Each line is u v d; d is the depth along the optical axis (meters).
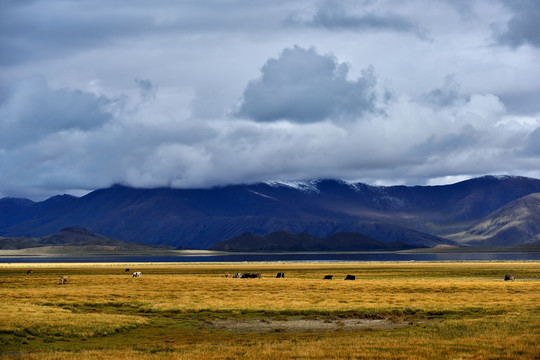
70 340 49.25
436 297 81.88
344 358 38.62
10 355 41.38
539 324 53.03
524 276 158.50
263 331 55.72
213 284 117.56
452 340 45.28
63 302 77.00
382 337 48.62
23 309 63.56
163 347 45.59
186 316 65.81
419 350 41.03
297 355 39.69
